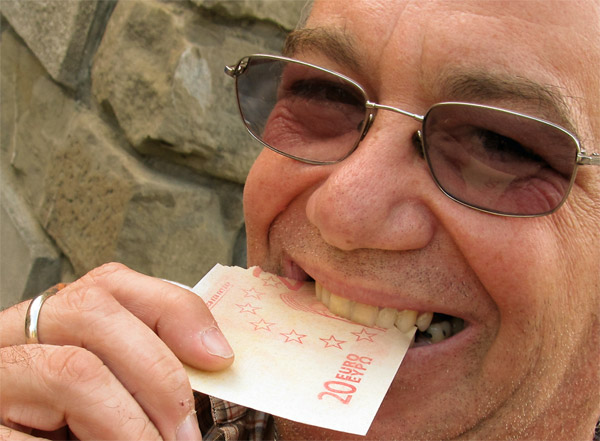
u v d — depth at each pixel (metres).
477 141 0.29
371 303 0.31
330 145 0.32
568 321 0.31
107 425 0.27
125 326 0.28
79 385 0.27
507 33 0.28
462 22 0.29
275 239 0.34
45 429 0.27
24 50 0.71
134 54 0.60
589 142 0.29
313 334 0.31
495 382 0.31
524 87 0.28
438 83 0.29
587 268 0.31
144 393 0.27
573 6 0.29
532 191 0.29
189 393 0.28
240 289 0.33
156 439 0.27
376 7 0.30
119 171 0.61
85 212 0.64
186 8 0.58
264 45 0.59
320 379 0.29
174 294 0.29
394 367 0.30
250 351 0.30
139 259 0.60
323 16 0.32
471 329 0.31
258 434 0.36
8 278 0.71
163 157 0.61
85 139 0.64
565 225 0.30
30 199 0.72
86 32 0.63
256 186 0.34
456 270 0.30
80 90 0.66
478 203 0.29
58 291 0.30
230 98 0.60
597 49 0.29
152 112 0.59
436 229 0.30
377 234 0.30
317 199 0.31
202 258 0.62
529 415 0.31
